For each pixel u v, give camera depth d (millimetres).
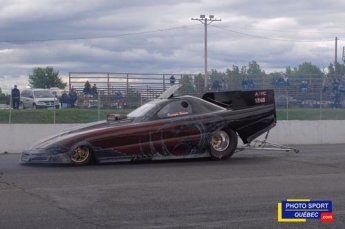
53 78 73812
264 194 9508
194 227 7387
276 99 32469
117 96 29734
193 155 13750
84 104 29109
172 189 9922
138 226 7422
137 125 13188
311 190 9883
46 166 12852
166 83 35500
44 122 25906
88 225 7465
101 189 9898
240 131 14273
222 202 8875
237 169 12414
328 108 33938
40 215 7988
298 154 15773
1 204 8656
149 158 13320
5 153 18062
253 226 7469
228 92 14531
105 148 12945
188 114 13672
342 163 13531
